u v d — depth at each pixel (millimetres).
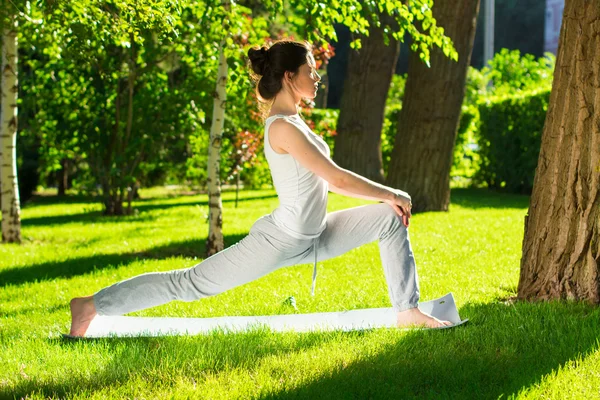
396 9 6828
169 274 4070
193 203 16766
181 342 4109
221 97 8289
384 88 16766
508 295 5453
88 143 13523
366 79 16594
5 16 6734
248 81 7543
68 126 13453
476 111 19047
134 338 4297
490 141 18234
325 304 5328
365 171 16766
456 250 8070
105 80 12422
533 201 5012
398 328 4230
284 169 3732
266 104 3859
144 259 8188
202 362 3668
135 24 6035
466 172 20469
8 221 10000
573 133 4703
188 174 19484
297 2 6988
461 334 4043
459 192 18359
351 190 3783
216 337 4195
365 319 4637
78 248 9250
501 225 10375
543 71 27281
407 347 3834
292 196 3764
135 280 4113
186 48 10102
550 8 40281
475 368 3467
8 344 4242
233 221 11898
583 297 4699
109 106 13531
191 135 14461
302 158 3660
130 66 12305
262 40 8773
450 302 4594
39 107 14102
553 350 3695
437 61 12695
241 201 16750
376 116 16766
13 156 10031
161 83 13039
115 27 6141
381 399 3141
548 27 40438
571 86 4688
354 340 4035
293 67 3760
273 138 3707
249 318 4789
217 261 3973
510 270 6719
